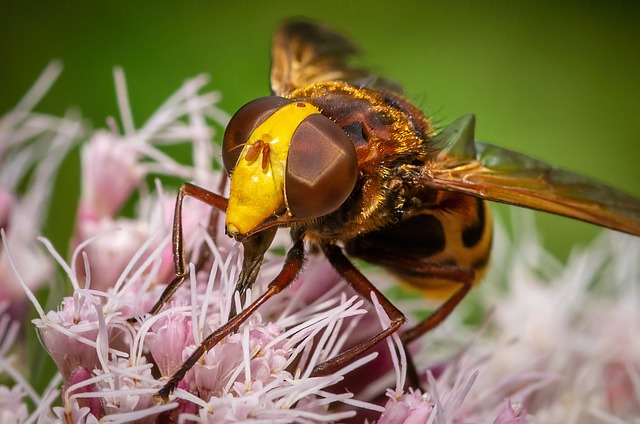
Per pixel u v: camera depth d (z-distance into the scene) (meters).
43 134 0.11
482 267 0.09
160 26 0.12
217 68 0.12
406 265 0.09
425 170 0.09
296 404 0.09
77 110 0.12
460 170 0.09
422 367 0.09
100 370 0.08
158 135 0.10
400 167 0.09
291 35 0.10
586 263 0.11
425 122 0.09
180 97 0.10
